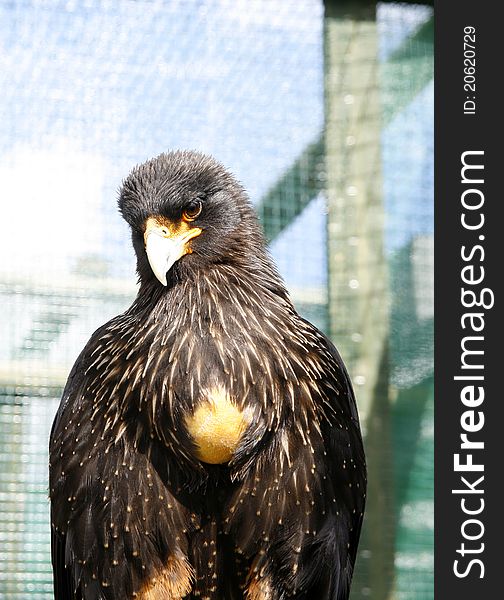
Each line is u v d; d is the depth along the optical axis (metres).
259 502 7.57
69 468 7.86
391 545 10.66
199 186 7.95
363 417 10.77
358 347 10.85
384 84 11.19
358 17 11.26
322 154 11.02
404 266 10.98
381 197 11.03
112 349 7.86
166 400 7.37
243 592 7.86
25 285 10.47
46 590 10.27
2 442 10.34
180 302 7.65
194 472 7.51
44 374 10.45
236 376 7.37
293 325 7.84
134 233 8.15
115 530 7.63
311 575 7.84
